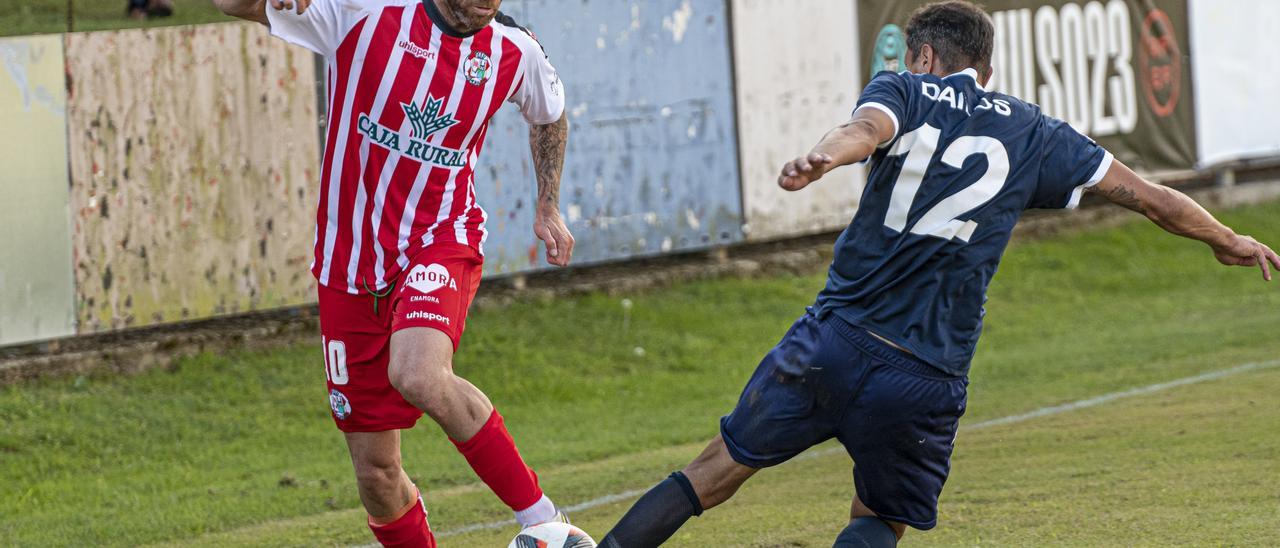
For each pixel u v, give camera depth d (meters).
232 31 24.14
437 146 10.48
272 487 18.03
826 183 31.25
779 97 30.20
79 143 23.12
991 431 19.11
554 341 26.42
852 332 9.40
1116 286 32.66
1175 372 23.17
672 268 30.06
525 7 26.97
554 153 11.74
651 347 26.81
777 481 16.52
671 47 28.77
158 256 23.89
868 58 31.20
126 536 15.48
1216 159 37.00
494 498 16.53
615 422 22.25
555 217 11.70
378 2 10.23
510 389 24.11
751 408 9.68
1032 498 14.18
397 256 10.53
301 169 24.98
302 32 10.19
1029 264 33.53
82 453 20.28
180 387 23.03
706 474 9.79
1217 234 9.95
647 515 9.72
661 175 28.91
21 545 15.26
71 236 23.17
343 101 10.43
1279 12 37.84
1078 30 34.25
